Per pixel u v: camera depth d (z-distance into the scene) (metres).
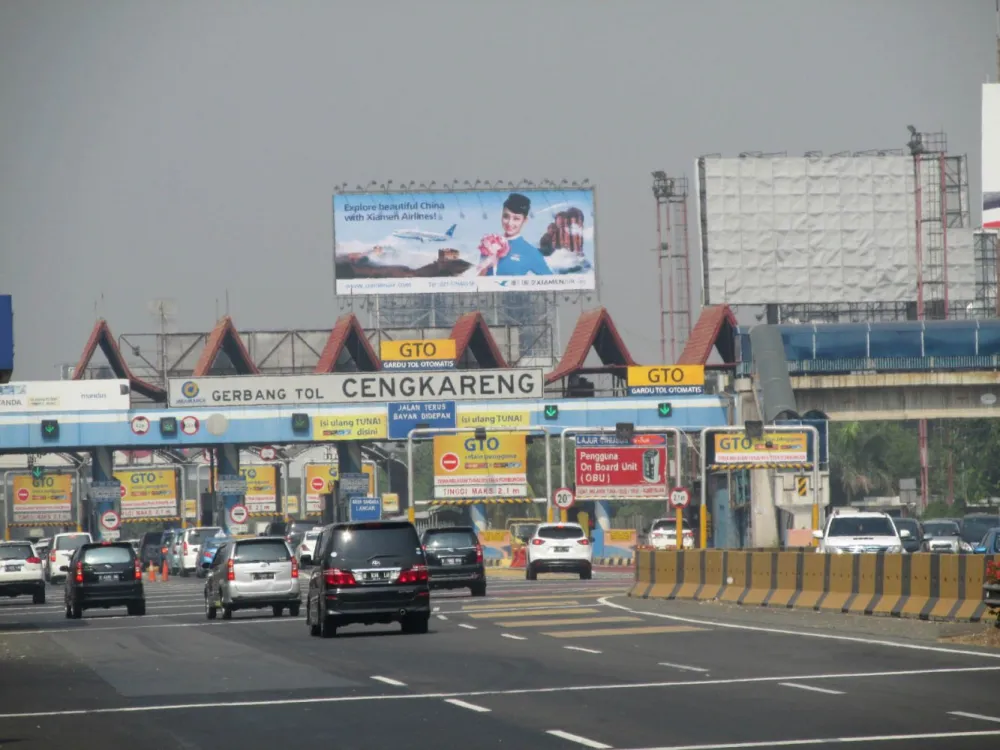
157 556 111.25
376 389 102.69
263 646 35.38
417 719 20.94
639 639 33.88
